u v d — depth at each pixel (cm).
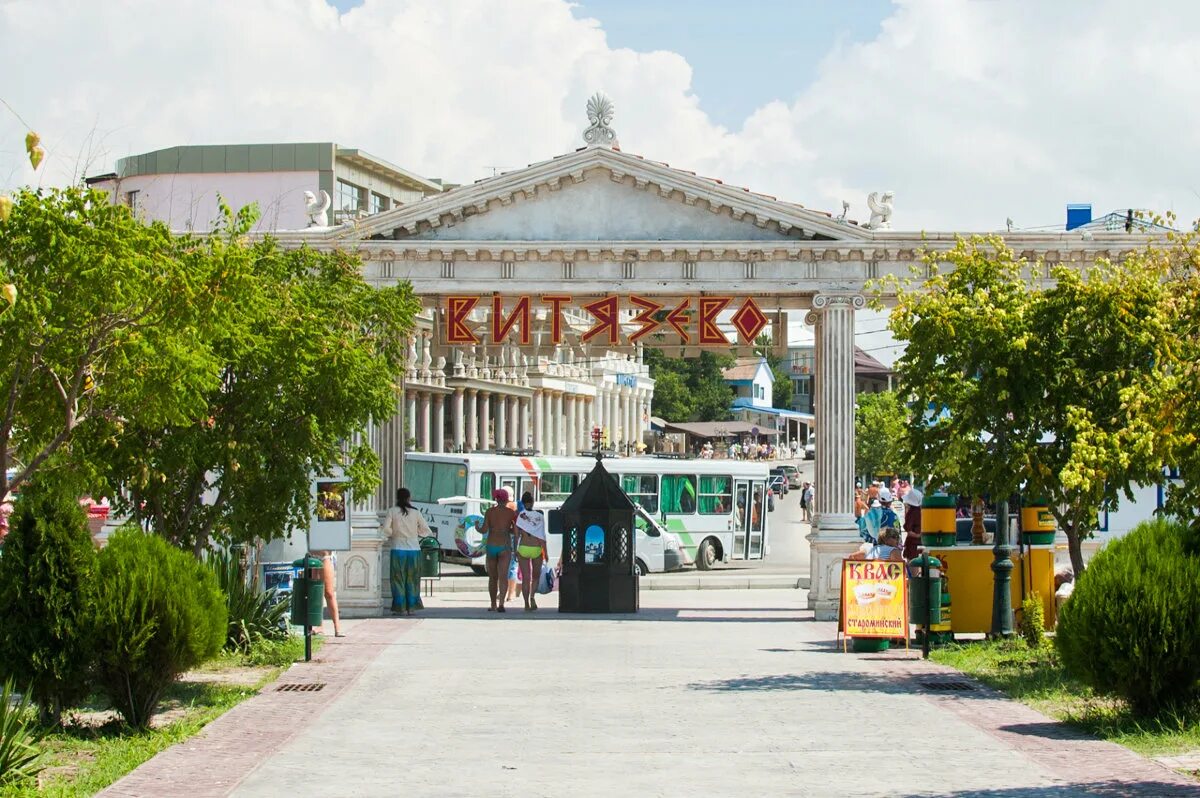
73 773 1548
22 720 1541
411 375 7219
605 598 3388
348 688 2145
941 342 2394
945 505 2700
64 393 1959
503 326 3369
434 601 3809
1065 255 3284
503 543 3400
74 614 1719
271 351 2392
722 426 13262
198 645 1783
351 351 2447
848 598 2577
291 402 2448
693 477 5438
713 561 5484
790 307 3406
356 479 2600
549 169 3341
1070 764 1572
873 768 1563
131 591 1734
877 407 9819
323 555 2806
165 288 1973
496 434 8506
